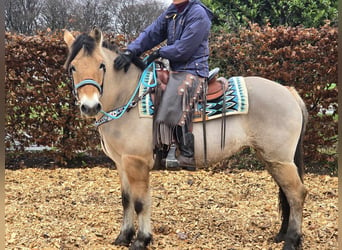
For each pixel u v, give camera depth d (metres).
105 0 16.19
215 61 7.31
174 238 4.28
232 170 7.35
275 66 7.02
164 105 3.69
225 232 4.47
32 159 8.06
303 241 4.18
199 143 3.80
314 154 7.23
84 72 3.40
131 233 4.11
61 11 16.36
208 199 5.71
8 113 7.35
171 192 6.05
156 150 3.74
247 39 7.22
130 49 3.91
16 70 7.26
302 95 7.10
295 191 3.87
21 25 16.58
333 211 5.14
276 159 3.85
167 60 4.07
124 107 3.71
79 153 7.72
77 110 7.32
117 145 3.75
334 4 10.27
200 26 3.71
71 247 4.04
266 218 4.92
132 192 3.79
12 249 3.95
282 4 10.04
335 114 7.12
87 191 6.15
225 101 3.81
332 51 6.88
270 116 3.81
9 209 5.21
